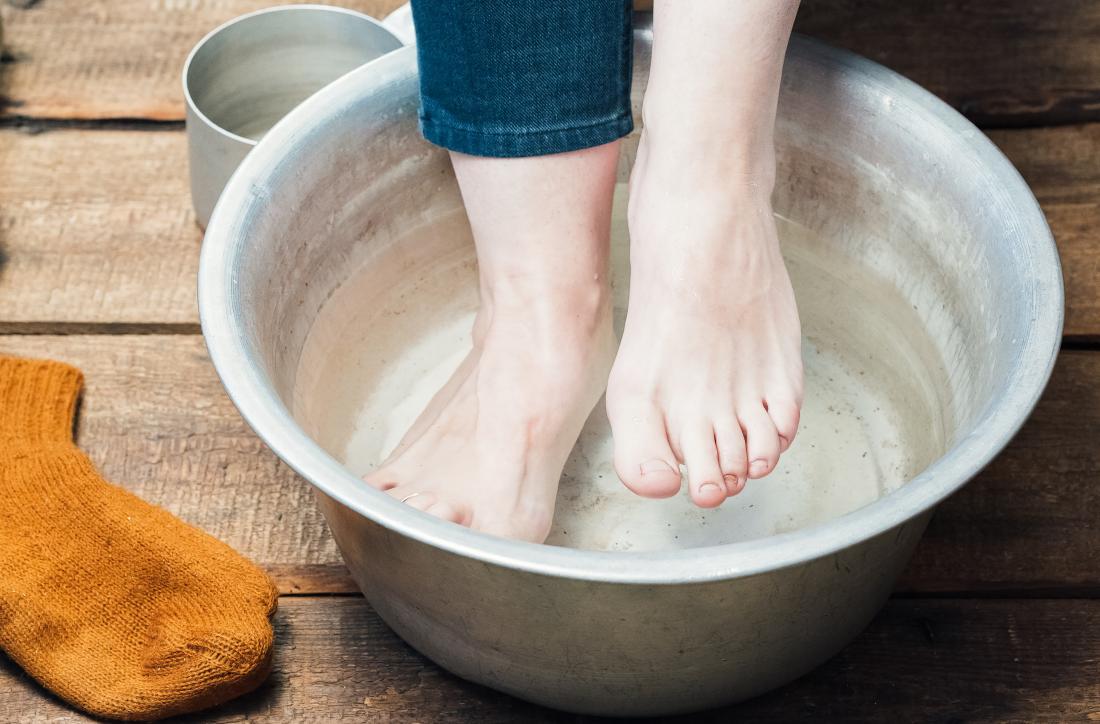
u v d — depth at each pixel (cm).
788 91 126
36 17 153
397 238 129
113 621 117
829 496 124
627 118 119
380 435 128
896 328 127
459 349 132
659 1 112
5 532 119
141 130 146
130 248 139
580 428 121
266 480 127
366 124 123
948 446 118
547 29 114
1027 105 147
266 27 138
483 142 117
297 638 120
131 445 128
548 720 117
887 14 153
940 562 123
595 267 120
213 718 117
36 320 134
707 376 114
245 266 115
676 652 109
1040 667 119
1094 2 154
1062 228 140
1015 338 112
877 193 125
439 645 114
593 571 102
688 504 123
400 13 138
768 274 115
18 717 116
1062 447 128
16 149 144
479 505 116
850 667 119
